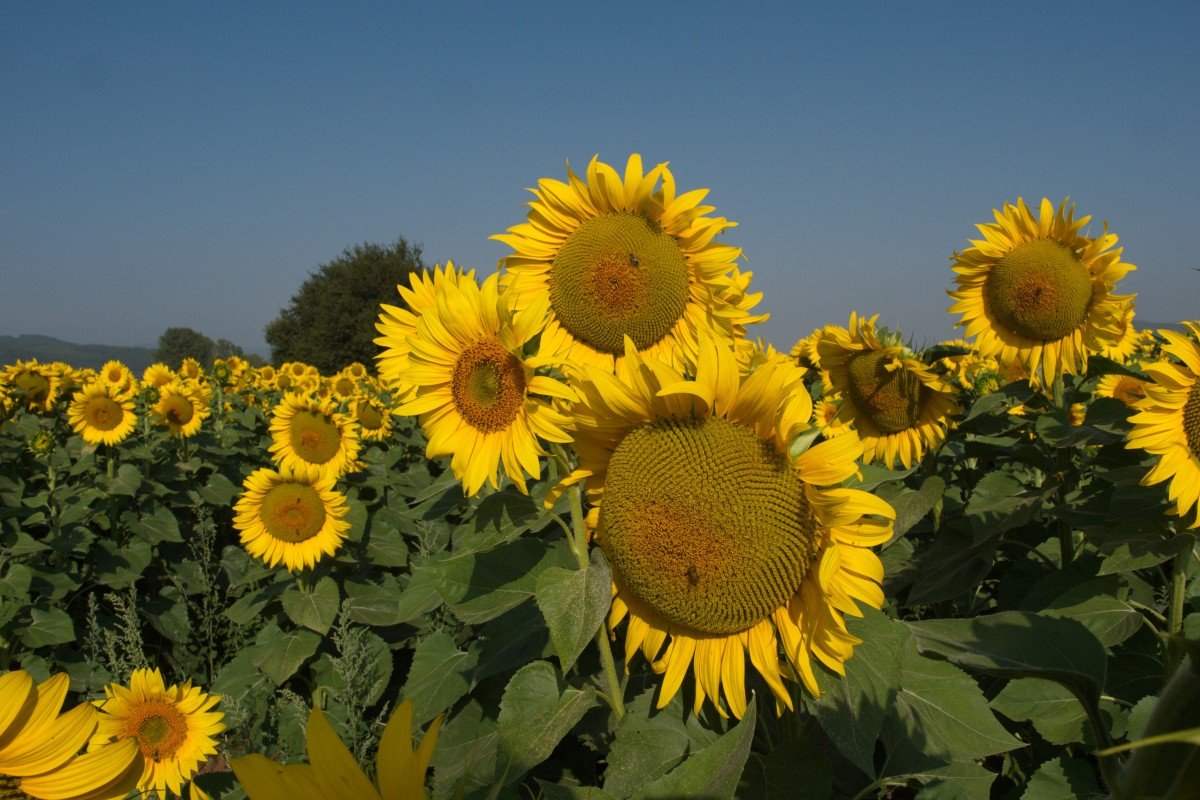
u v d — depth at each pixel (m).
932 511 4.90
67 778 1.06
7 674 1.06
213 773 4.29
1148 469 3.52
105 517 7.51
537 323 2.50
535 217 3.09
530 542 2.84
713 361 2.18
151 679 4.12
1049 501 4.25
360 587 5.82
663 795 1.40
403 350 2.95
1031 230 4.75
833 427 5.03
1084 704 1.54
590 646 3.06
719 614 2.21
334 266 64.38
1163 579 3.93
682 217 2.95
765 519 2.12
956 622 1.66
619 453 2.29
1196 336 3.22
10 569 5.71
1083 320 4.64
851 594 2.10
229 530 8.62
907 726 2.38
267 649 5.21
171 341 67.62
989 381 6.48
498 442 2.59
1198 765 0.75
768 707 2.80
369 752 4.55
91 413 8.61
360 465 7.47
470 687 3.37
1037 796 3.02
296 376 17.28
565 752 3.34
